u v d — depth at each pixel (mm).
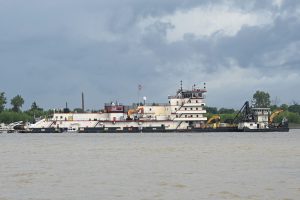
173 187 82812
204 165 116375
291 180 90062
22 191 79562
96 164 120500
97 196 75188
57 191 79375
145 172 102812
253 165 115938
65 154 154750
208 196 74875
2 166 116812
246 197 73938
